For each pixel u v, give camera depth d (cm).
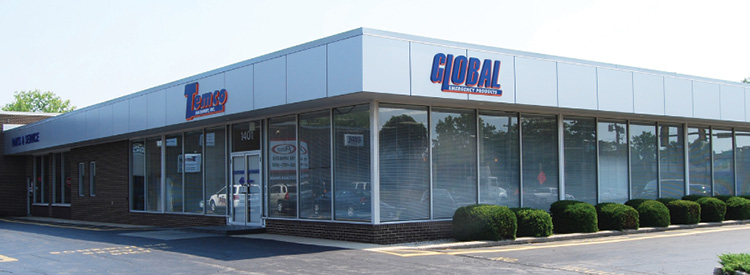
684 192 2273
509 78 1642
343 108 1652
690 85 2117
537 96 1697
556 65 1748
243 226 1955
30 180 3562
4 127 3581
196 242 1631
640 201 2002
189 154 2262
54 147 3020
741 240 1677
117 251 1452
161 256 1353
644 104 1967
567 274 1128
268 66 1680
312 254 1370
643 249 1491
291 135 1814
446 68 1530
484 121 1775
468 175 1723
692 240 1684
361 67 1405
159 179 2414
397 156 1603
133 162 2586
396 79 1451
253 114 1833
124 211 2598
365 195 1584
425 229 1625
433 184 1656
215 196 2128
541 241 1653
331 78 1484
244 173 1997
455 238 1625
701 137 2358
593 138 2019
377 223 1553
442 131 1686
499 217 1596
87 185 2923
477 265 1228
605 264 1252
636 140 2147
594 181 2003
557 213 1791
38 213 3459
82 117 2694
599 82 1850
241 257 1328
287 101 1611
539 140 1883
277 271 1144
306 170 1758
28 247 1571
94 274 1128
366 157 1583
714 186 2375
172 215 2322
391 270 1160
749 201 2255
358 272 1136
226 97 1836
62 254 1413
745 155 2503
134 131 2311
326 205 1691
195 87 1975
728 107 2244
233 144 2045
